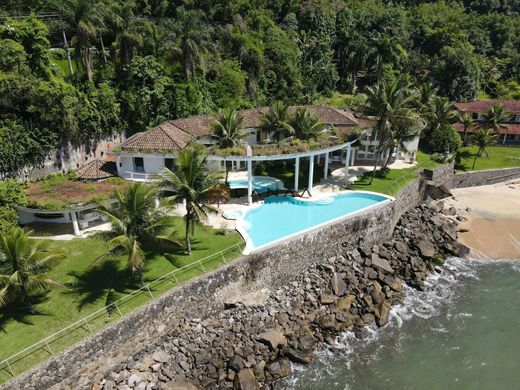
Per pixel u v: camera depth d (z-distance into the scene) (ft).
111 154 137.80
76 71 167.63
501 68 318.65
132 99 169.37
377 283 114.93
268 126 153.48
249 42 232.12
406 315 109.40
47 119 134.41
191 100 180.55
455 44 308.19
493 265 132.16
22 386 72.90
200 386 84.84
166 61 183.93
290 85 246.47
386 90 148.25
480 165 199.82
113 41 182.91
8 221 111.65
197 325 96.84
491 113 207.51
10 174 127.65
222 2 255.50
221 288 102.17
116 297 92.58
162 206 94.22
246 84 222.69
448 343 100.68
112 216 89.10
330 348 97.30
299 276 117.08
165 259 106.11
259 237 116.16
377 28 290.76
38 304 90.94
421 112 196.65
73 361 79.00
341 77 282.15
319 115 172.35
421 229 145.48
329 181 158.40
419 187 164.66
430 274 126.82
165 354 89.20
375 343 99.91
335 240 124.16
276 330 97.04
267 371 89.30
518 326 106.32
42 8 182.09
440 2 390.42
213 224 124.67
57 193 120.47
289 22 283.79
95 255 109.19
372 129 160.86
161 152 135.33
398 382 89.61
